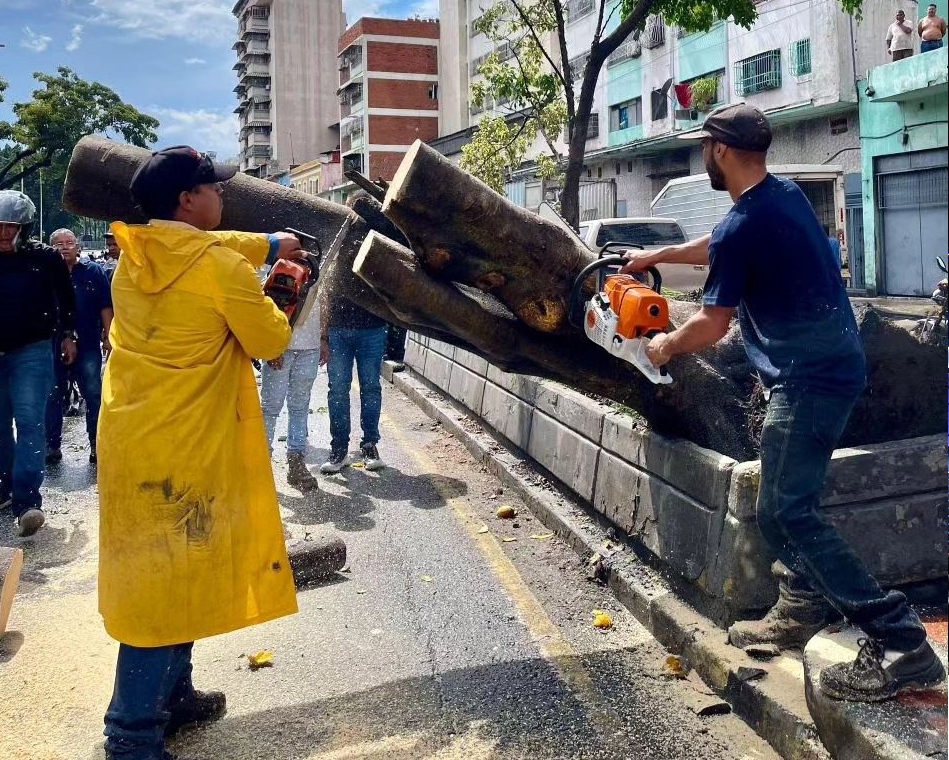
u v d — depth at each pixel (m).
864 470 3.53
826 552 2.75
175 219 2.82
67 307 5.88
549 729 3.13
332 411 6.95
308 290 3.17
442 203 3.79
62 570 4.91
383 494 6.35
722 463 3.65
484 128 18.11
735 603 3.52
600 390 4.47
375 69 65.56
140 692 2.66
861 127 23.39
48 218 68.56
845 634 3.04
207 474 2.68
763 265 2.81
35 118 48.22
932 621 3.44
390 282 4.02
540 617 4.14
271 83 105.25
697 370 4.11
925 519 3.61
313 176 72.69
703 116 28.92
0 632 3.98
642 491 4.35
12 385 5.55
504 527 5.52
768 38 26.03
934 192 21.39
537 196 28.81
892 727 2.51
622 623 4.05
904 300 11.64
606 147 34.25
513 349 4.34
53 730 3.19
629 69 32.72
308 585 4.62
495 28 15.89
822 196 24.34
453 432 8.28
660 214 20.97
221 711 3.29
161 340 2.68
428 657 3.75
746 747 2.97
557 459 5.70
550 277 4.07
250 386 2.88
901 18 21.23
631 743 3.02
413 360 11.24
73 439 8.84
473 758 2.95
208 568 2.67
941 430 4.01
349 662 3.72
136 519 2.63
